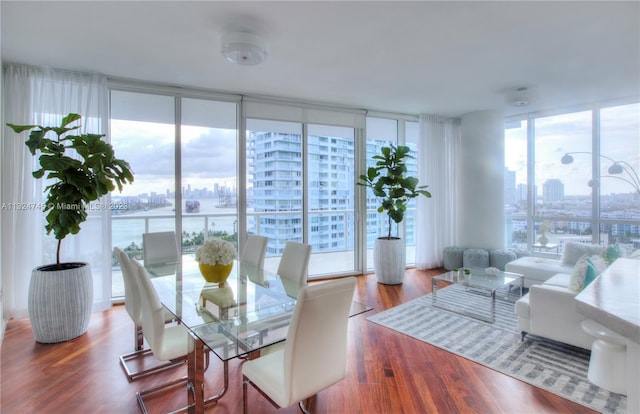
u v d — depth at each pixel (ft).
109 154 9.84
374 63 11.13
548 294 9.06
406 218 20.26
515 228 18.99
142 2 7.47
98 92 11.88
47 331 9.44
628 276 4.89
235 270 10.32
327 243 17.69
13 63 10.81
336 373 5.57
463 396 7.23
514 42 9.62
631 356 3.35
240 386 7.67
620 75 12.34
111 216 12.88
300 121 15.81
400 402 7.04
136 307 8.30
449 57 10.65
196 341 6.11
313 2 7.49
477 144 17.92
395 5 7.66
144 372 8.03
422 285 15.87
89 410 6.73
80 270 10.02
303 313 4.82
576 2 7.59
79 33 8.89
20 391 7.34
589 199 16.40
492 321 11.27
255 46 8.78
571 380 7.73
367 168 17.48
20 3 7.44
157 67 11.34
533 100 15.61
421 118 18.53
